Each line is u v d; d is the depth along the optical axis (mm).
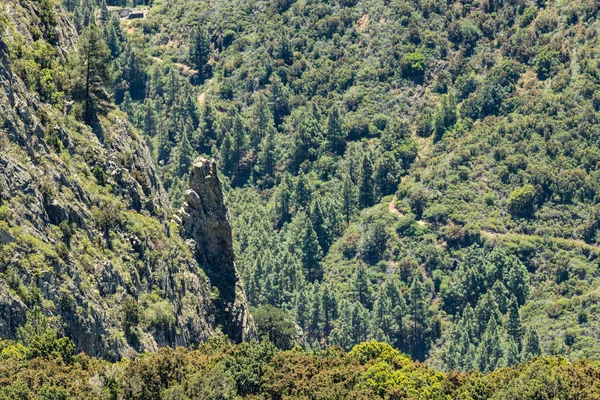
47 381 187500
